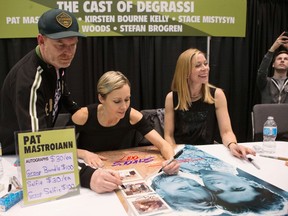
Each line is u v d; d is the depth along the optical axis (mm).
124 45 2688
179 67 1769
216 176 1101
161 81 2789
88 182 990
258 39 3023
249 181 1054
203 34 2736
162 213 832
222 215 819
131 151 1456
